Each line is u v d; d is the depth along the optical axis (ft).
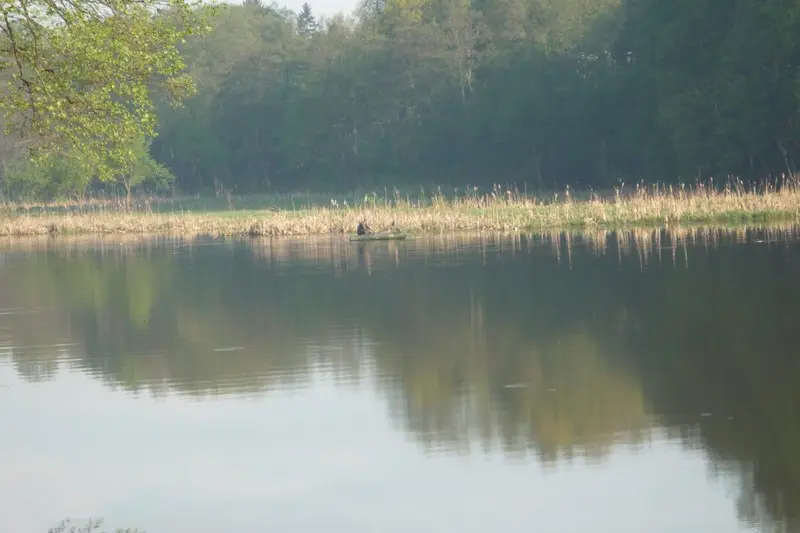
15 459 64.44
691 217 205.26
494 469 59.77
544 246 172.76
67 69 80.74
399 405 73.05
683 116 291.38
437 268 148.77
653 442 62.39
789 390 70.44
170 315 115.96
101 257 193.57
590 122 375.25
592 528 51.29
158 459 63.57
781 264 129.18
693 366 78.48
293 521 53.62
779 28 264.31
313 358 88.89
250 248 200.85
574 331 94.53
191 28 85.56
